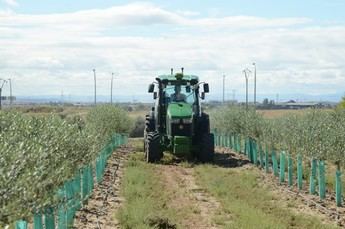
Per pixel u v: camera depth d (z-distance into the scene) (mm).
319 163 16953
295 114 28344
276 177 21188
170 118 25219
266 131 24766
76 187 13977
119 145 36469
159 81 26516
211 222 13516
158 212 14055
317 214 14773
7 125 13516
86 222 13125
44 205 8711
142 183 19000
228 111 34469
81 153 14289
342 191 17719
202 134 25906
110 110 35562
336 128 19750
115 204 15641
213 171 22109
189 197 16875
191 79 26469
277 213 14469
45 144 10930
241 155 29453
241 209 14523
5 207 7543
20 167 8000
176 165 24688
